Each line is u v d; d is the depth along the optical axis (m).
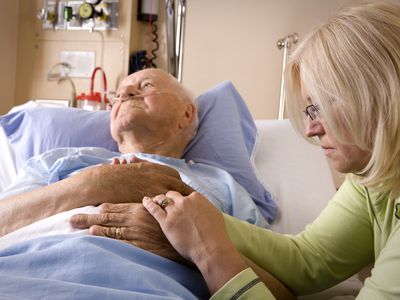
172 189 0.95
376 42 0.62
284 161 1.64
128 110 1.36
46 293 0.59
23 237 0.83
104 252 0.70
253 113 2.43
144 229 0.81
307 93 0.70
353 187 0.97
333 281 0.97
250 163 1.48
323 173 1.60
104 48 2.56
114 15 2.52
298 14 2.32
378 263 0.70
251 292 0.67
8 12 2.67
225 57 2.45
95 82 2.60
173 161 1.31
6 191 1.15
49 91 2.71
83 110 1.69
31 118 1.64
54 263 0.68
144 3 2.52
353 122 0.64
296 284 0.96
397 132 0.61
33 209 0.93
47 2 2.65
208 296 0.78
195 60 2.49
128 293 0.61
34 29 2.71
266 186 1.50
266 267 0.95
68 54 2.64
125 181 0.93
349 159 0.69
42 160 1.26
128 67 2.54
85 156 1.19
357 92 0.62
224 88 1.65
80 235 0.77
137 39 2.60
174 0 2.20
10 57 2.72
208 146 1.48
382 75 0.61
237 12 2.41
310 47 0.70
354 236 0.95
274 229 1.38
